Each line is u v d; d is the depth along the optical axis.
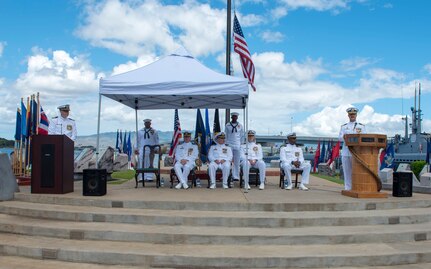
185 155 10.97
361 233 6.93
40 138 9.20
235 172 12.79
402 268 6.14
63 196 8.71
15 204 8.59
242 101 12.85
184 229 7.09
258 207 7.94
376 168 9.26
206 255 6.11
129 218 7.46
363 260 6.19
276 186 11.70
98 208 8.13
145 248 6.46
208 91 9.70
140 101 13.38
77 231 6.97
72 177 9.70
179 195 9.15
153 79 9.83
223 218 7.32
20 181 11.45
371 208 8.26
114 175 16.14
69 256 6.34
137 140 12.84
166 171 16.06
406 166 19.75
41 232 7.16
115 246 6.57
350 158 10.22
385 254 6.26
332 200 8.49
